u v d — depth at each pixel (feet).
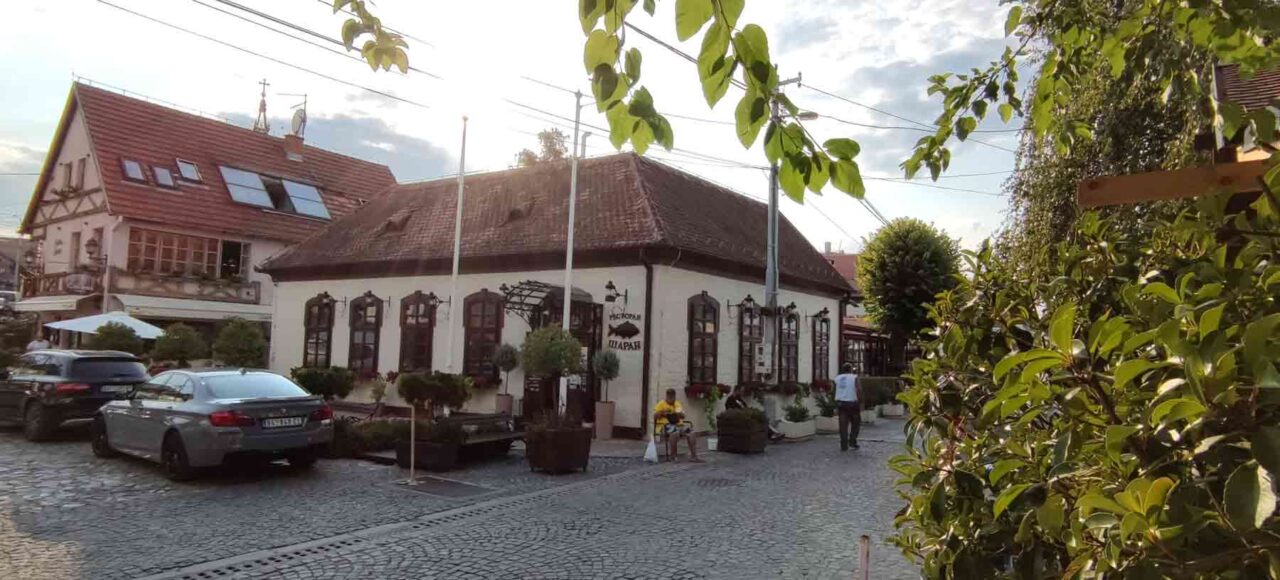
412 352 62.59
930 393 9.40
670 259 51.29
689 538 24.36
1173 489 4.90
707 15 5.93
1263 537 4.54
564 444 36.88
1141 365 5.19
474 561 21.52
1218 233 7.18
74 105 89.25
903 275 85.30
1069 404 5.97
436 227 66.90
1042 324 9.06
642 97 6.50
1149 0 10.91
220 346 62.49
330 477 34.76
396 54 11.27
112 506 28.30
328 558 21.74
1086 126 13.70
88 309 82.33
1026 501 7.34
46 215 93.61
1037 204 31.14
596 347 53.06
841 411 47.78
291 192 100.22
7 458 38.88
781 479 36.06
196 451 32.19
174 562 21.18
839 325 79.41
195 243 87.66
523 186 67.56
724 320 58.85
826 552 22.81
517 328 56.75
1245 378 4.71
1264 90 21.54
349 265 66.80
